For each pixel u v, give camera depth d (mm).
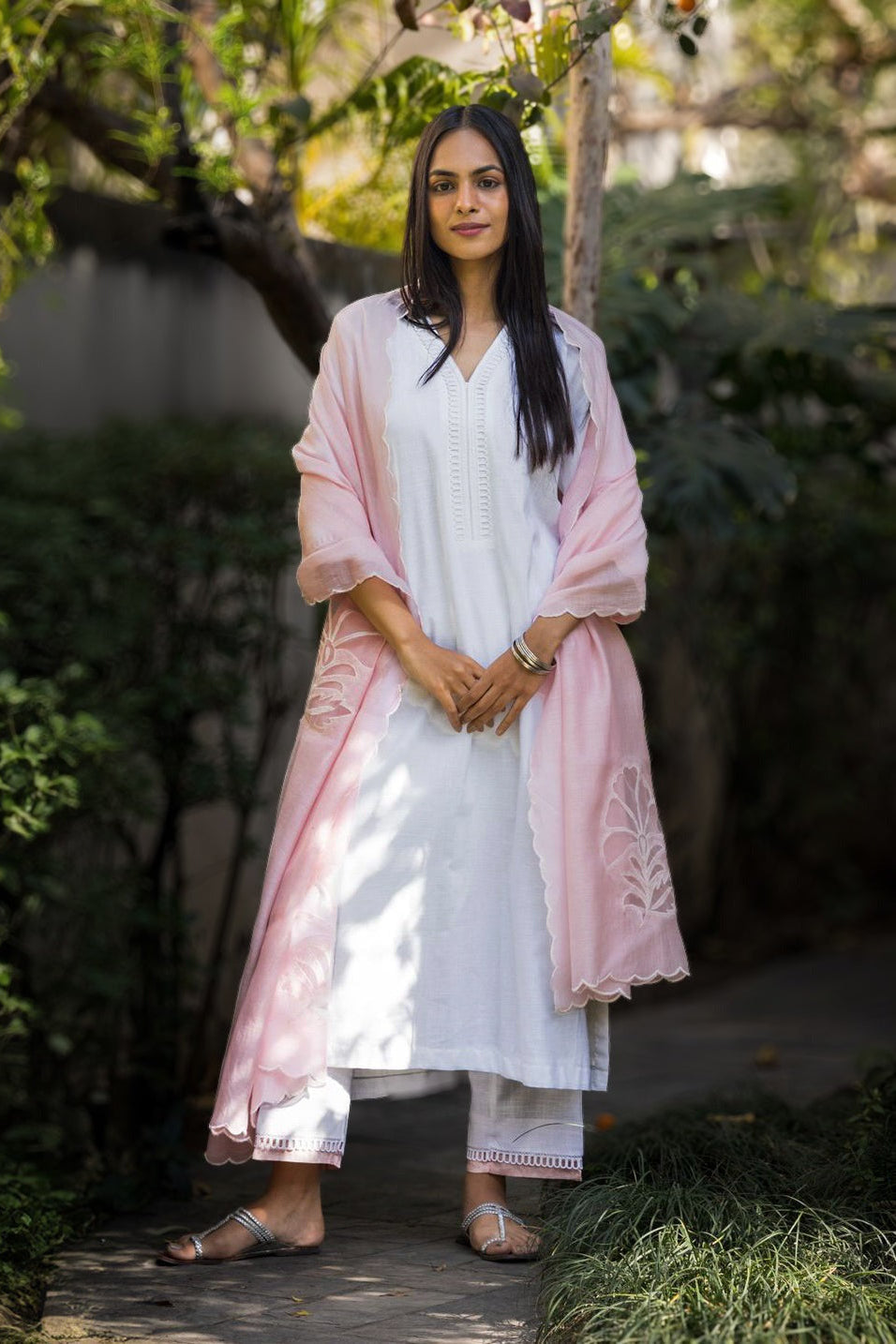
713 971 7023
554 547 3027
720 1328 2363
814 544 7469
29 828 3621
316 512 3006
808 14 7695
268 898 2986
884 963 7121
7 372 4195
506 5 3453
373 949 2949
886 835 8477
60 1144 3871
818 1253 2654
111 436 4754
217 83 4270
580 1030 2963
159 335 5082
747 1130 3637
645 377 4805
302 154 4777
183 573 4512
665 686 7008
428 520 2994
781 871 8039
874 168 8125
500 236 2980
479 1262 3027
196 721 4762
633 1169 3285
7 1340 2619
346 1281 2922
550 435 2977
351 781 2969
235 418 5254
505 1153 3061
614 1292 2527
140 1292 2893
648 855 3016
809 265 7695
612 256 4988
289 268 3990
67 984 3920
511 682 2930
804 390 5211
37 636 4051
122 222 4945
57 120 4156
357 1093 3072
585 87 3709
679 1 3457
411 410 2965
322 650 3074
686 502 4457
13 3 3865
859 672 8148
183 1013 4352
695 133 8188
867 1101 3576
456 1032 2953
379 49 4465
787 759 7898
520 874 2953
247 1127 2932
